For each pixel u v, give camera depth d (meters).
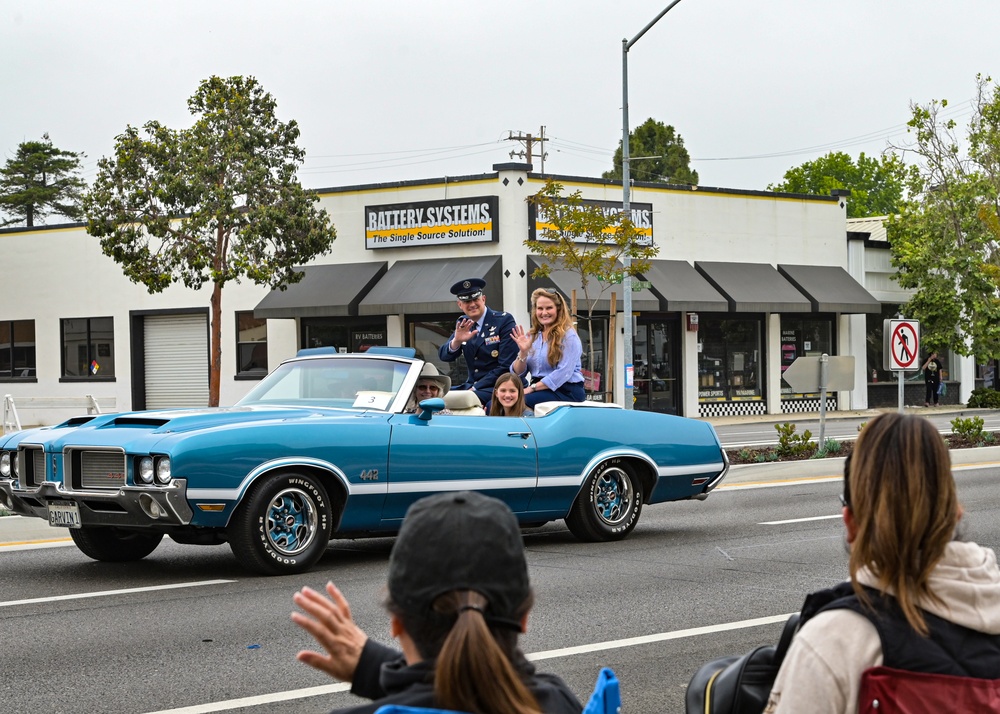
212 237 30.52
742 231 33.88
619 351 31.45
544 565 9.33
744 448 19.50
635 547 10.30
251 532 8.49
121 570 9.21
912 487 2.44
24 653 6.47
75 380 36.69
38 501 8.70
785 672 2.45
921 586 2.41
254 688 5.75
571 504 10.20
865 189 77.12
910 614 2.38
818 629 2.44
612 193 31.62
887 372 37.44
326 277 31.48
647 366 32.62
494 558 2.09
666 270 31.95
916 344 15.84
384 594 2.41
